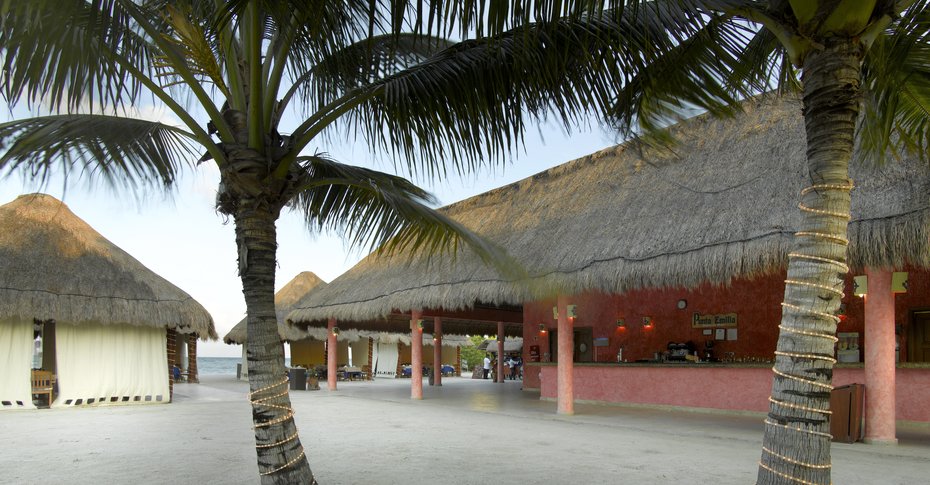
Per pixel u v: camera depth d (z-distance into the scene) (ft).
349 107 16.25
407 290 45.06
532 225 43.96
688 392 40.40
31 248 43.83
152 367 48.67
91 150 15.33
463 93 15.35
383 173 20.93
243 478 20.42
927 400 30.91
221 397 55.26
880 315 26.40
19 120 15.06
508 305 67.00
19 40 11.90
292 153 15.84
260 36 15.12
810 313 10.62
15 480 20.30
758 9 12.19
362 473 20.89
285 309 85.30
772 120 33.99
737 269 26.61
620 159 43.37
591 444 27.17
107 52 13.02
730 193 30.96
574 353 53.47
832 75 10.93
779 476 10.51
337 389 65.16
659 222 32.78
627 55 14.67
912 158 24.03
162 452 25.45
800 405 10.46
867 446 25.72
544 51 14.23
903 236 22.18
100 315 43.52
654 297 47.93
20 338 43.01
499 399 50.65
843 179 10.83
